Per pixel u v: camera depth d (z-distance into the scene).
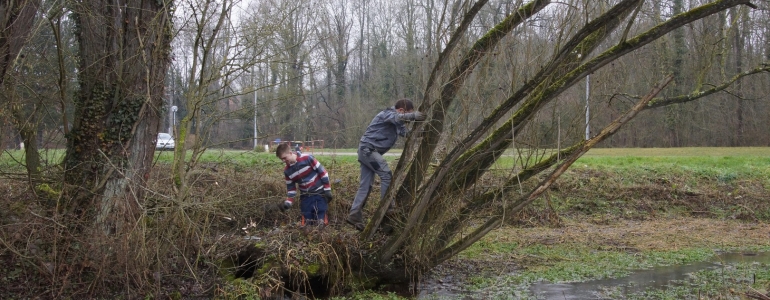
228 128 10.44
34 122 6.93
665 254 8.93
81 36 6.71
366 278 6.79
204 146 6.85
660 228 11.34
